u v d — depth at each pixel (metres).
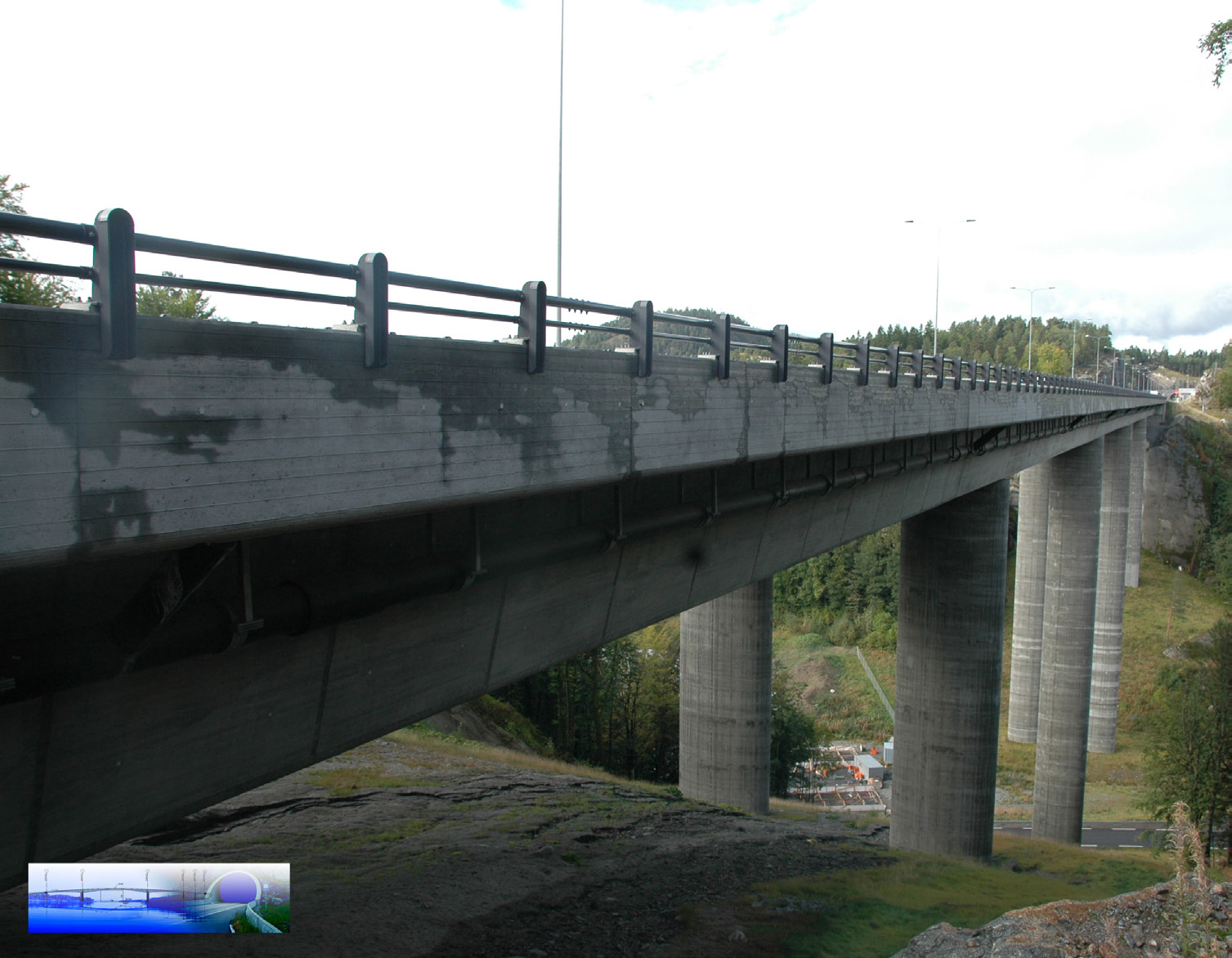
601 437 7.78
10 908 9.91
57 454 3.89
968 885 18.33
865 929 13.29
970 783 28.61
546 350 6.95
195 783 6.34
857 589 97.44
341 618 6.65
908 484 21.39
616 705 50.25
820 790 64.88
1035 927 10.92
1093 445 47.00
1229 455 116.94
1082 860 32.59
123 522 4.17
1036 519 63.38
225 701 6.42
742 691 29.38
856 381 14.09
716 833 19.69
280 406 4.88
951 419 20.25
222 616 5.67
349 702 7.57
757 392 10.73
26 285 18.14
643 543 11.30
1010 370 26.78
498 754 25.16
